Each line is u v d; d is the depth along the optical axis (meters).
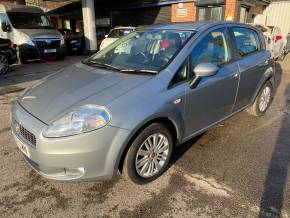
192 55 2.86
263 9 15.68
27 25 10.41
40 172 2.37
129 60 3.08
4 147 3.32
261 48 4.15
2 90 6.05
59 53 10.75
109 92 2.40
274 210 2.33
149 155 2.57
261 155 3.24
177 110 2.64
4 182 2.66
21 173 2.80
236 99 3.60
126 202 2.42
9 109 4.71
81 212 2.30
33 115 2.36
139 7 15.74
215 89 3.08
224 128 3.98
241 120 4.30
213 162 3.06
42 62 10.59
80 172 2.26
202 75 2.68
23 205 2.36
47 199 2.44
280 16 15.21
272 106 5.05
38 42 10.02
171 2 13.81
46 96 2.57
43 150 2.18
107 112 2.21
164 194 2.53
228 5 11.87
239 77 3.47
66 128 2.17
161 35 3.23
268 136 3.75
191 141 3.55
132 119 2.26
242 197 2.49
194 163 3.04
